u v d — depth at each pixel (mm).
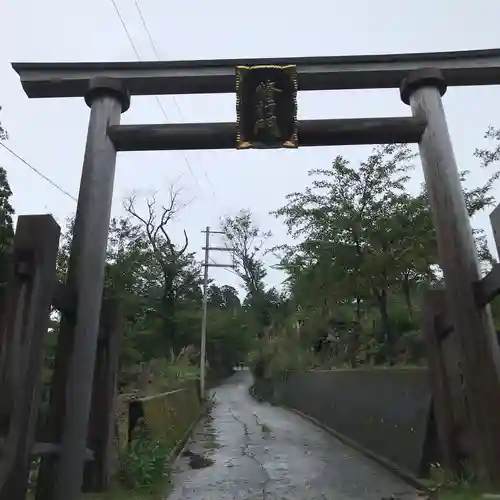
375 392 11875
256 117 7496
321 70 7789
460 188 7133
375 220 13617
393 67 7809
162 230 30219
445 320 7184
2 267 5344
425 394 8523
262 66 7625
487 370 6238
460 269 6688
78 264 6559
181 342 33938
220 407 28641
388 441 10477
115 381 7402
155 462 8250
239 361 55406
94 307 6410
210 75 7762
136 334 21453
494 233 5938
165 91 7961
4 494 4551
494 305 12797
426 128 7469
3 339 4949
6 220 12875
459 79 7910
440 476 7207
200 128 7477
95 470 6895
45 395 9430
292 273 17656
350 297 15742
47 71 7688
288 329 28188
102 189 7012
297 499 7828
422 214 13031
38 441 5750
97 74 7699
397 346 14203
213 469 10445
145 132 7371
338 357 19453
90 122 7453
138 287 26828
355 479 9266
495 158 12062
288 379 27703
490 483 5883
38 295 5094
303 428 18344
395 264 13039
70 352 6133
